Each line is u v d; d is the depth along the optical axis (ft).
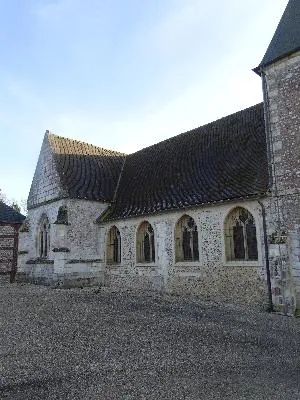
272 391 16.66
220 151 52.95
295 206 37.29
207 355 22.21
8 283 69.62
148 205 55.67
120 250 60.03
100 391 16.63
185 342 25.13
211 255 45.21
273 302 37.40
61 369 19.61
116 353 22.53
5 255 77.46
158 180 59.82
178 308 38.34
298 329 29.07
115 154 80.18
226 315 34.81
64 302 41.88
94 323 30.68
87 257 61.52
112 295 48.01
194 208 47.70
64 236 59.62
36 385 17.34
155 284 52.31
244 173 45.39
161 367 20.03
